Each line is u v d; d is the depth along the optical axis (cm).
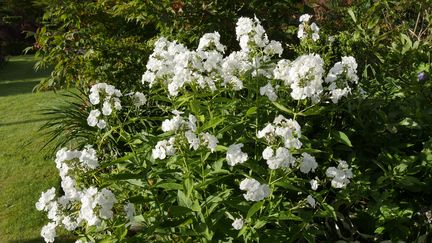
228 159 234
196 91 277
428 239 276
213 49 302
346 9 527
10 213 458
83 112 497
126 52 493
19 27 1859
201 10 478
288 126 230
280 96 302
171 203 261
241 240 245
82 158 239
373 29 432
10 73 1372
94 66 498
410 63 369
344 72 285
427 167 286
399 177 277
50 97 938
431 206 282
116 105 268
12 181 530
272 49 299
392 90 338
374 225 286
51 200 246
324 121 307
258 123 289
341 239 284
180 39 477
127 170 285
